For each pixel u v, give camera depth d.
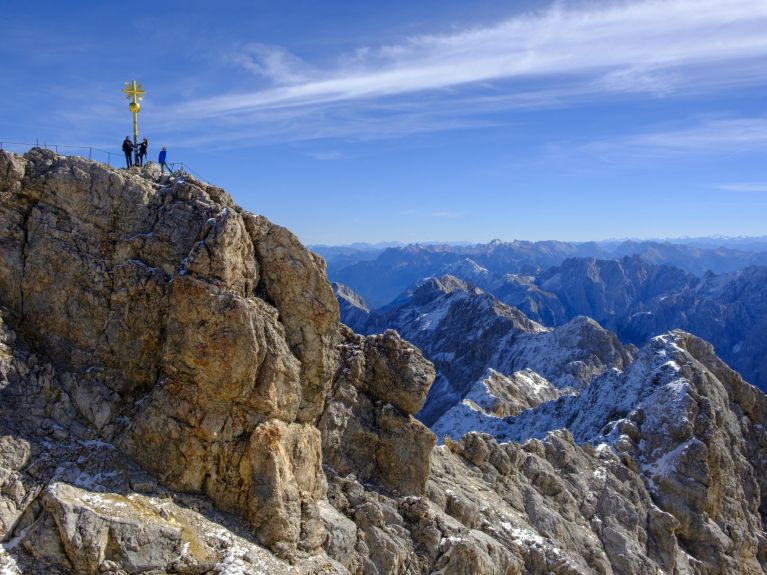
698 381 88.00
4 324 37.62
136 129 46.22
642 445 80.38
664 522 69.31
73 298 38.84
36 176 39.53
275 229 41.81
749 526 80.94
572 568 50.50
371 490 46.53
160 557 32.09
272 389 37.66
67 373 37.69
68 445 35.12
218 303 36.69
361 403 49.22
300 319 41.41
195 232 39.72
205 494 36.31
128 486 34.56
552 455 69.44
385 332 51.72
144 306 38.72
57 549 30.61
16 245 38.75
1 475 32.06
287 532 36.03
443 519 46.75
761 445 91.56
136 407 37.59
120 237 39.97
